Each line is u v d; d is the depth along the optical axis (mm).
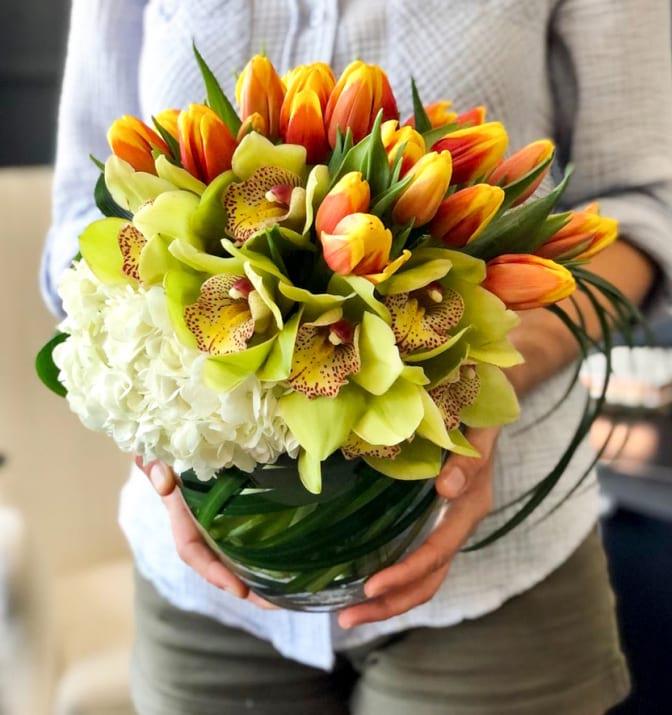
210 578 556
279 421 421
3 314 1310
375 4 639
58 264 731
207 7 664
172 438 424
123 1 749
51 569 1247
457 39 626
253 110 459
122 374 427
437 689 657
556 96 693
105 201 479
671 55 675
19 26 1754
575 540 663
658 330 1371
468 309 435
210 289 415
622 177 656
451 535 532
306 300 407
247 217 419
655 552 1537
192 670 727
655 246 656
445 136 451
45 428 1322
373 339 409
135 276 421
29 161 1817
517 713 649
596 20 645
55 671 1091
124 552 1369
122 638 1150
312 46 646
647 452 1293
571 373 675
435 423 419
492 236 443
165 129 476
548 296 427
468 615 642
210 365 404
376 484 468
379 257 392
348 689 753
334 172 431
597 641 679
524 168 465
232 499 472
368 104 437
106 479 1359
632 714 1338
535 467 643
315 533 477
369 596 527
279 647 692
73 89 787
